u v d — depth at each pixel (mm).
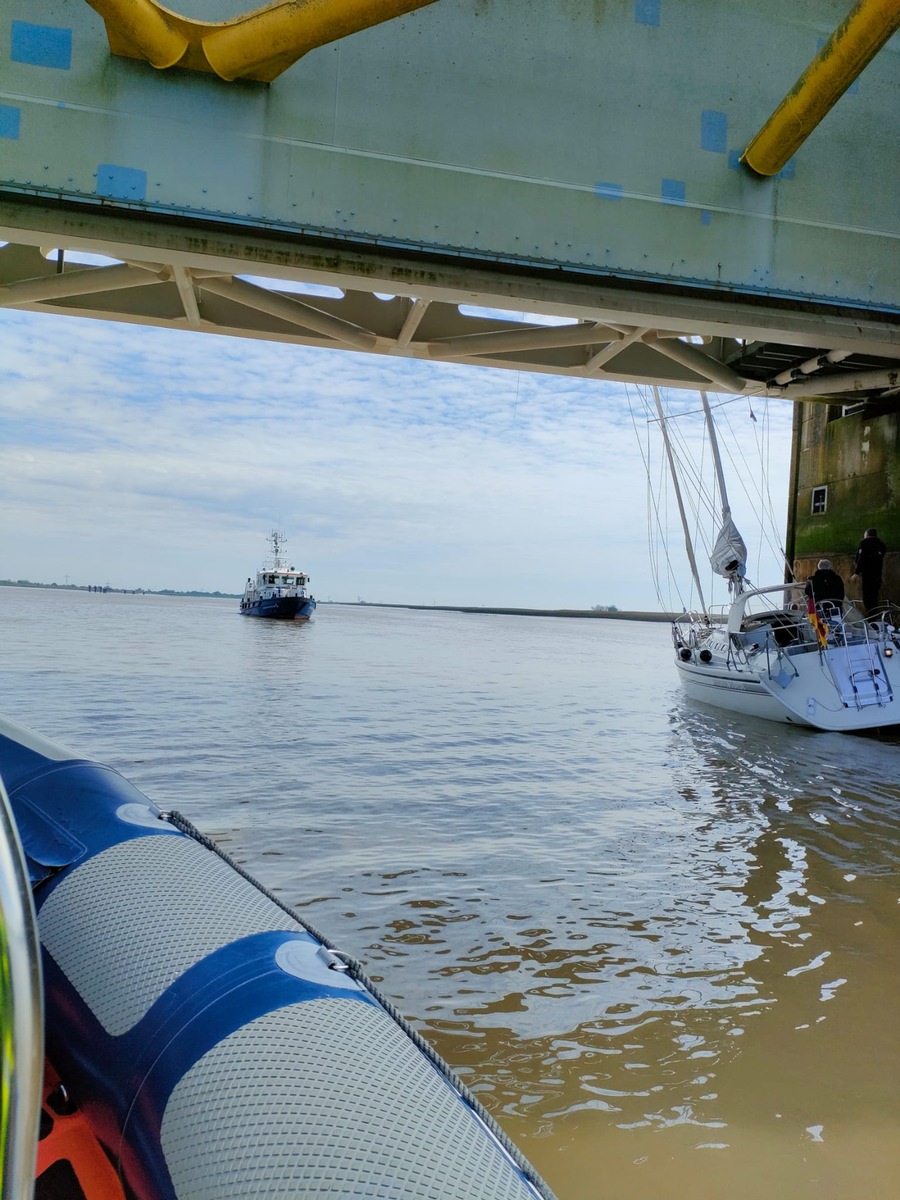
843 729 12234
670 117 8094
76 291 9039
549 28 7777
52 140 6789
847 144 8648
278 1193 1323
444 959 4027
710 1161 2561
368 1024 1763
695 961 4070
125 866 2326
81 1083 1821
